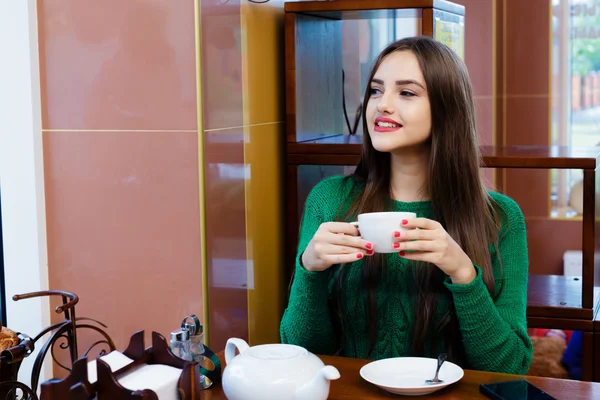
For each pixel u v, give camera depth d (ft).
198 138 5.70
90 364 3.69
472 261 5.50
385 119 5.44
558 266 11.61
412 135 5.44
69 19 5.68
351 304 5.70
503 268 5.70
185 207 5.79
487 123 11.21
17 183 5.75
